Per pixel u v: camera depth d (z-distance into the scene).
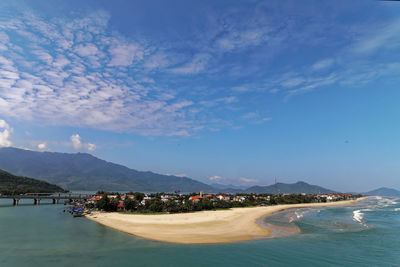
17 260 44.47
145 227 77.00
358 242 58.12
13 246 53.97
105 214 109.50
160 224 82.38
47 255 47.34
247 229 74.44
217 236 63.78
